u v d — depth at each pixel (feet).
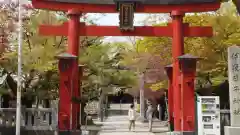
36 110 56.18
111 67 103.24
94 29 62.49
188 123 56.08
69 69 56.80
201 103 54.08
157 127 97.60
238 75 53.36
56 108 56.44
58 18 84.33
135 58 120.88
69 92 56.75
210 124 53.57
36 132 55.62
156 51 96.73
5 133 55.67
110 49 104.47
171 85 66.28
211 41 75.25
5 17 69.72
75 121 57.41
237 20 73.77
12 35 69.97
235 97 53.21
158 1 62.80
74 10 61.87
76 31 61.67
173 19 62.75
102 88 119.24
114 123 118.62
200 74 77.82
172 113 65.51
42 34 62.18
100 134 74.43
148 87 121.49
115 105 245.45
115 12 63.87
